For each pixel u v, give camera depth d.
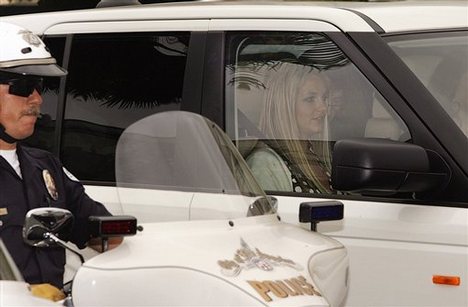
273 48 6.25
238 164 4.79
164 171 4.67
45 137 6.55
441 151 5.71
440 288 5.63
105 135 6.40
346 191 5.64
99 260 3.88
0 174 4.57
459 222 5.62
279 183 6.11
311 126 6.14
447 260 5.62
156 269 3.84
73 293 3.83
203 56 6.30
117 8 6.76
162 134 4.73
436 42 6.07
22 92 4.61
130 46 6.48
